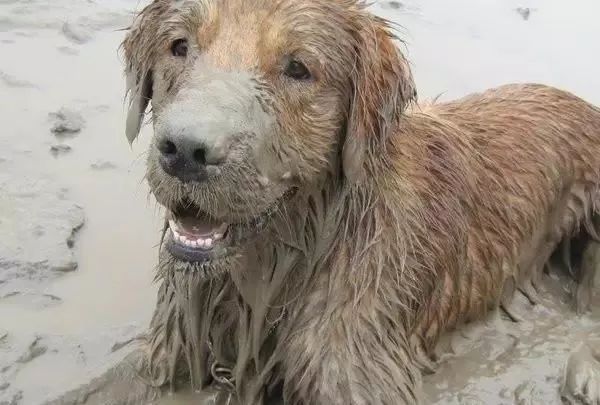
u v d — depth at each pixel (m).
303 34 0.90
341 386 0.97
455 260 1.07
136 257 1.22
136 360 1.05
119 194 1.31
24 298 1.13
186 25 0.91
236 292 0.98
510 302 1.19
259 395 1.02
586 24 2.18
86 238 1.24
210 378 1.04
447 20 2.10
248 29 0.89
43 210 1.25
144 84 0.98
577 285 1.23
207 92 0.84
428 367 1.09
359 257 0.97
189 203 0.86
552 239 1.23
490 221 1.13
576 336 1.17
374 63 0.94
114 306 1.14
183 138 0.81
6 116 1.44
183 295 0.99
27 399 1.01
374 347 0.98
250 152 0.85
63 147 1.38
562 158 1.20
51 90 1.53
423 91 1.69
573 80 1.84
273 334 1.00
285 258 0.96
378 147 0.95
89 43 1.73
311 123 0.92
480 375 1.11
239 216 0.87
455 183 1.07
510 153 1.16
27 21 1.78
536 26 2.14
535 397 1.09
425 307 1.05
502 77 1.81
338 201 0.96
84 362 1.06
